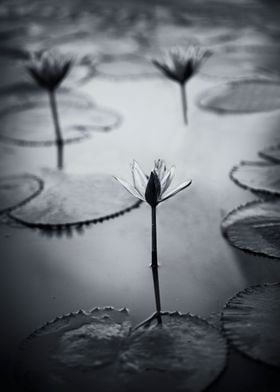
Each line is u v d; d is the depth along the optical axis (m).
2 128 2.10
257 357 1.34
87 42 3.06
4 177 1.84
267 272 1.50
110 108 2.21
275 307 1.42
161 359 1.35
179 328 1.40
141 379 1.32
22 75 2.54
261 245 1.56
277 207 1.65
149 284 1.50
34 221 1.67
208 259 1.55
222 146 1.94
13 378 1.34
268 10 3.55
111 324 1.41
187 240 1.60
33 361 1.36
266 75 2.38
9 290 1.51
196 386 1.31
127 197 1.73
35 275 1.54
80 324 1.42
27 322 1.44
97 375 1.33
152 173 1.48
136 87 2.37
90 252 1.59
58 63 1.97
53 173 1.85
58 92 2.35
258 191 1.72
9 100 2.30
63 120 2.13
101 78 2.46
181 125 2.07
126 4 3.97
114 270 1.54
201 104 2.19
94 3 4.04
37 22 3.59
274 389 1.31
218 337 1.38
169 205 1.71
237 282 1.49
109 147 1.97
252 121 2.06
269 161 1.84
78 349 1.37
